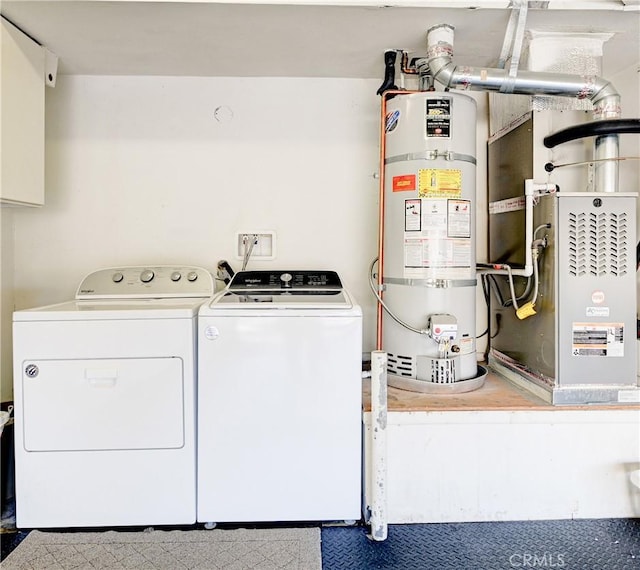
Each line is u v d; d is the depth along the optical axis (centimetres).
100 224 239
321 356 165
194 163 240
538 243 183
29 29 182
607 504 174
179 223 241
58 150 236
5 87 176
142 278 211
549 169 203
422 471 171
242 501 165
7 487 173
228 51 205
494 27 180
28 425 161
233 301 172
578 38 186
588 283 173
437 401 177
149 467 163
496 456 172
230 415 164
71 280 238
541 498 173
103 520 163
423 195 187
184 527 169
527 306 187
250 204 242
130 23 178
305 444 165
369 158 242
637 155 207
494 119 238
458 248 189
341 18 173
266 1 159
